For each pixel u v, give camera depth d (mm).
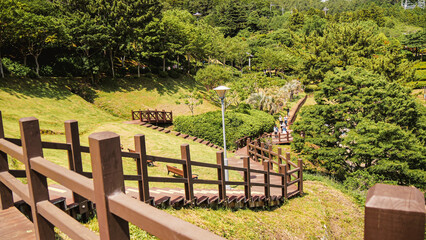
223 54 63469
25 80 27328
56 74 31219
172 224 995
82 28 32250
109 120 27328
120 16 36625
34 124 2176
